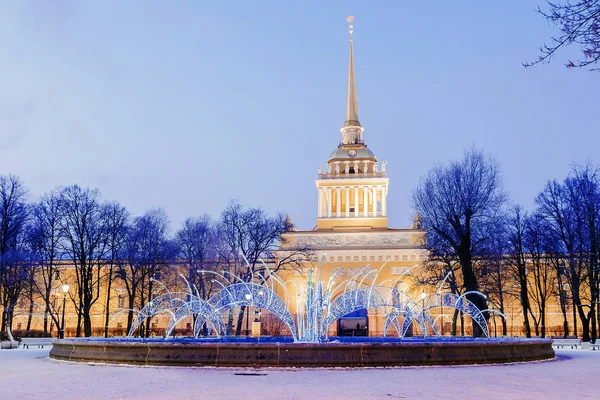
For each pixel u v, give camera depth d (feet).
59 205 216.74
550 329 272.72
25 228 217.56
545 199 198.90
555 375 72.28
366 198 318.86
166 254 233.35
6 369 80.38
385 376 69.92
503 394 54.65
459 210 170.40
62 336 174.81
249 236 225.15
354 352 79.77
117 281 277.64
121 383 62.90
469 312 135.74
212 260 227.40
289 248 269.23
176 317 121.39
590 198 184.96
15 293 207.51
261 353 79.71
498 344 89.30
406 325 129.90
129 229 231.91
